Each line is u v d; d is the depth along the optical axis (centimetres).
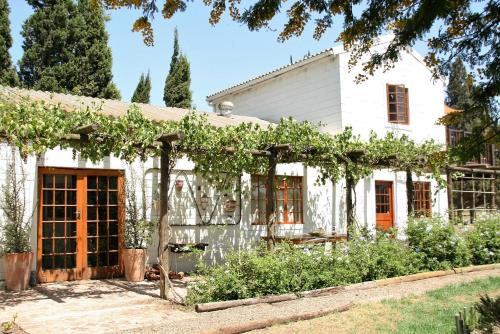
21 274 792
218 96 1741
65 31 1886
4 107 628
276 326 555
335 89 1320
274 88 1530
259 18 296
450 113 277
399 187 1435
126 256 892
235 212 1095
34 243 839
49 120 652
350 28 303
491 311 292
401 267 865
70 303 694
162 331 530
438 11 246
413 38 282
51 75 1842
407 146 1096
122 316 611
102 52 1956
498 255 1051
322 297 713
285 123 934
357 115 1336
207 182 1050
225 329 517
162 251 734
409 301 678
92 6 305
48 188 867
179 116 1093
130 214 933
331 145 978
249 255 724
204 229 1039
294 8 309
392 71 1426
